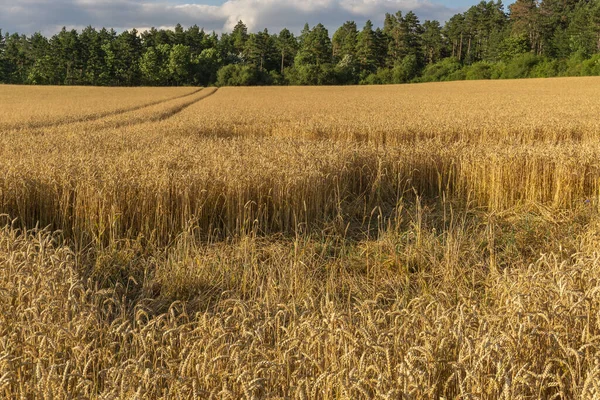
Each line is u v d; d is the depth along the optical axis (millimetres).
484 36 117812
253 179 7324
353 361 2986
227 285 5180
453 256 5605
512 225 7258
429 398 2715
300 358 3014
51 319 3418
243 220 7012
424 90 60000
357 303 4801
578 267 4023
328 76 98938
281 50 123438
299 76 99562
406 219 7727
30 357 3133
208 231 7047
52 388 2754
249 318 3484
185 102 40344
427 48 118438
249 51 119875
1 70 109812
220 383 2832
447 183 9305
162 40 122312
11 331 3400
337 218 7488
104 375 3184
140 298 4918
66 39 107688
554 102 31094
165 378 2982
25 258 4449
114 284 5391
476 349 2865
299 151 10086
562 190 8289
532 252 6074
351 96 50312
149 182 6996
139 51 107938
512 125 16297
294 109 29766
